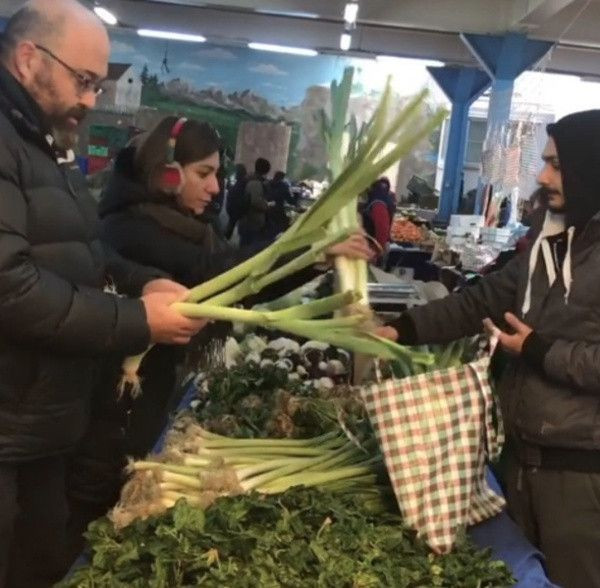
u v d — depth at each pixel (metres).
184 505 1.56
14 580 2.09
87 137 10.19
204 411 2.28
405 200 13.58
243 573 1.44
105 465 2.35
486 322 1.95
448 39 11.84
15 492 1.81
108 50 1.80
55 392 1.77
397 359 1.77
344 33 10.65
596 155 1.94
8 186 1.59
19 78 1.71
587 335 1.94
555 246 2.02
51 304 1.58
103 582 1.45
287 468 1.85
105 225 2.40
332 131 1.90
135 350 1.68
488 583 1.55
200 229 2.45
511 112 7.06
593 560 1.99
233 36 12.07
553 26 9.41
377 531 1.64
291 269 1.68
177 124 2.43
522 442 2.04
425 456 1.72
